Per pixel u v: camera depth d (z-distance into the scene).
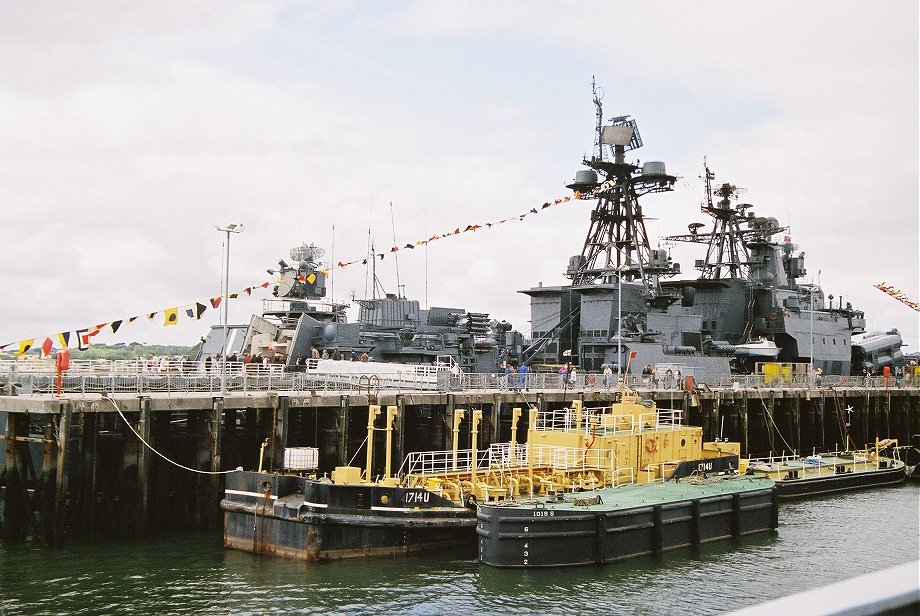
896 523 42.44
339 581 29.05
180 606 26.36
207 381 45.38
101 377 41.03
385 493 31.81
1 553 32.19
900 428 79.00
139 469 34.56
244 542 32.56
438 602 27.23
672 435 42.06
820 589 2.89
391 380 50.06
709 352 76.75
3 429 39.25
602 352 70.38
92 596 27.17
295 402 39.91
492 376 54.72
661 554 33.81
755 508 38.38
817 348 88.06
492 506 31.12
